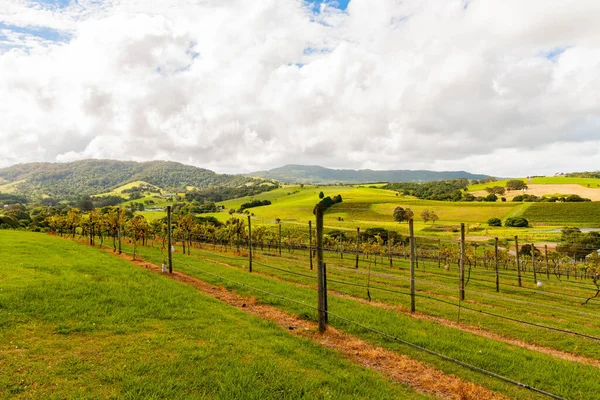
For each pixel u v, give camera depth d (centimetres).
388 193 17900
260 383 940
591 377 1170
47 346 1074
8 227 9875
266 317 1688
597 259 4528
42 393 815
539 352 1460
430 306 2211
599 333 1814
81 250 3644
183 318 1464
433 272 4347
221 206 19400
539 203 11956
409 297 2509
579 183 16962
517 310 2358
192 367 1002
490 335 1705
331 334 1477
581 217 10538
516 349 1417
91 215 5441
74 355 1027
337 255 6481
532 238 7950
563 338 1691
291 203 16225
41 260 2569
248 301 1970
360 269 4203
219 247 6688
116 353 1060
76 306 1455
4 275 1877
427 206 12775
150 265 3194
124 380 895
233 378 948
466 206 12644
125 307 1524
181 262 3406
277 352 1184
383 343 1395
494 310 2248
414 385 1071
